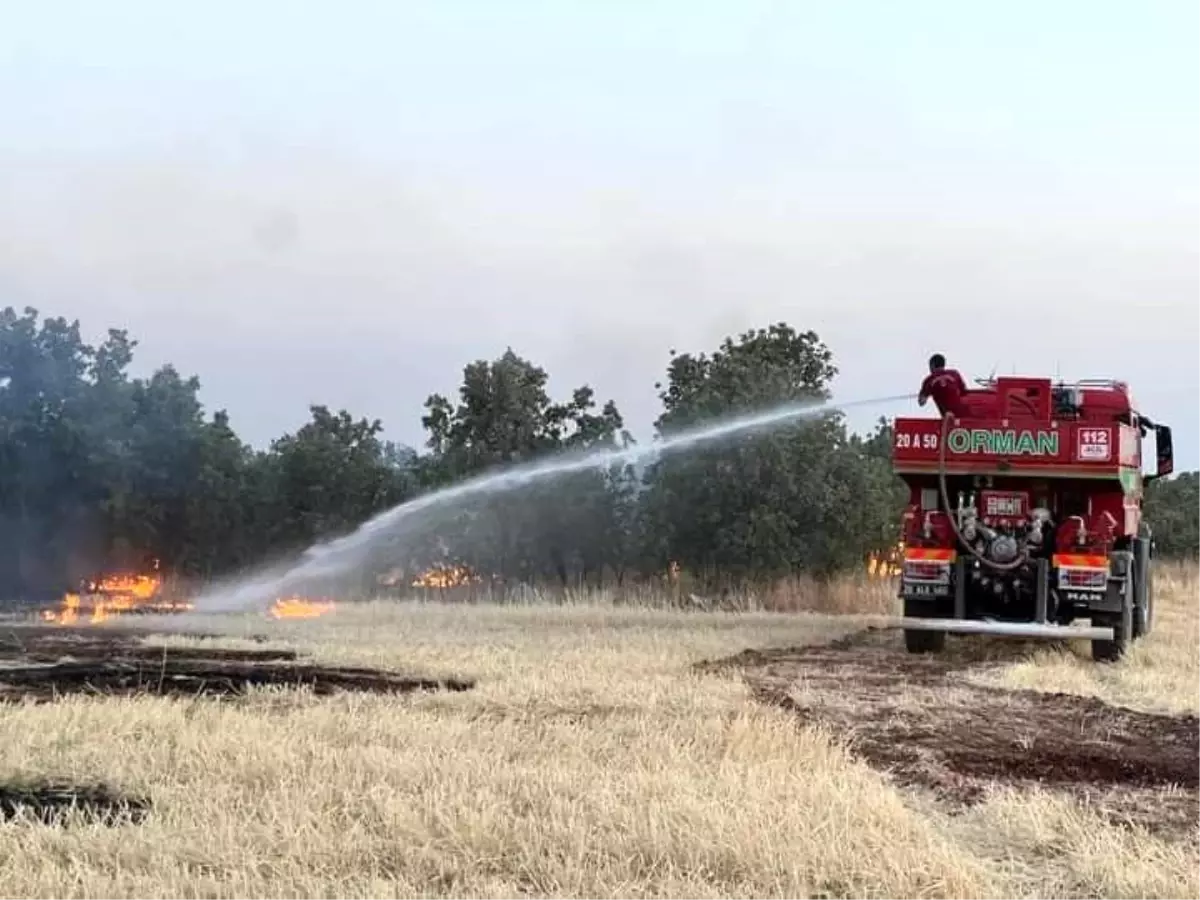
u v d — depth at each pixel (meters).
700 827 7.27
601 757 9.27
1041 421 17.86
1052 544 17.83
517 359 28.72
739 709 11.33
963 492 18.27
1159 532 39.94
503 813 7.56
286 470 28.55
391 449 30.12
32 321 27.84
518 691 12.16
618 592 25.78
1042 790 9.04
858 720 11.61
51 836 6.96
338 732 9.80
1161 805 8.82
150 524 28.03
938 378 18.36
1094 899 6.81
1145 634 20.14
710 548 25.83
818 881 6.64
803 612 24.09
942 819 8.26
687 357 27.89
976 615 18.19
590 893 6.43
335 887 6.32
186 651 15.62
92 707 10.27
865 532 25.70
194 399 28.83
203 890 6.23
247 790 8.05
